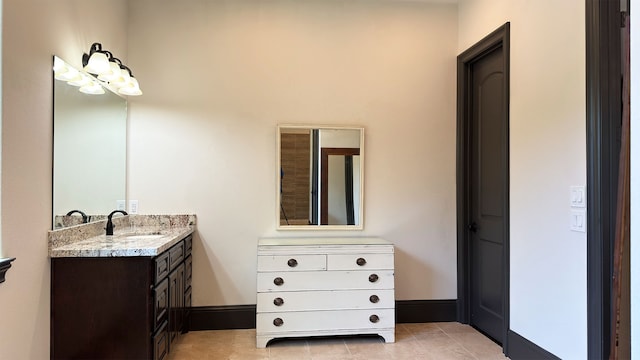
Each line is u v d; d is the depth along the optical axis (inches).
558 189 94.6
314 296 123.5
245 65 137.7
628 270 80.4
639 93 32.0
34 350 83.7
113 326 91.0
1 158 73.2
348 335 131.3
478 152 138.1
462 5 142.4
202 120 135.9
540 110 100.7
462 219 142.6
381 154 142.7
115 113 124.6
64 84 95.2
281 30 139.2
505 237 114.7
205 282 136.0
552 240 96.6
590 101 84.7
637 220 32.1
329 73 140.8
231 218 136.9
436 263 144.3
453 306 144.1
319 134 139.9
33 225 83.4
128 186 132.4
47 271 88.7
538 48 101.7
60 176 93.7
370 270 125.5
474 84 140.4
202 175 135.7
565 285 92.6
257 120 138.0
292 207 139.0
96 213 112.9
